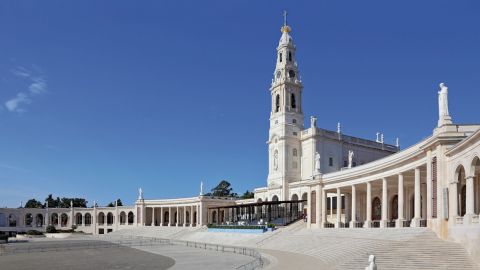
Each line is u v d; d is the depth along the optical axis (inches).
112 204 6815.9
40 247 3147.1
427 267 1400.1
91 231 5974.4
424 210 2384.4
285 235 2903.5
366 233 2140.7
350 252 1770.4
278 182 4035.4
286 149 4040.4
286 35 4249.5
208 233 3838.6
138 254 2532.0
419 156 1990.7
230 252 2500.0
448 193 1669.5
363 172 2578.7
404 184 2541.8
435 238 1663.4
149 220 5600.4
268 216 3774.6
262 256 2108.8
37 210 6077.8
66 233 5167.3
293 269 1551.4
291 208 3577.8
